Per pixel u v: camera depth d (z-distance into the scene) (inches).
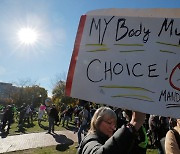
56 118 631.2
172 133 112.5
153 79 63.5
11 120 631.8
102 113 90.0
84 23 72.4
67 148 435.2
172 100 61.5
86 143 85.3
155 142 360.8
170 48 64.1
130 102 63.6
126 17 68.7
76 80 69.2
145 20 67.1
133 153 89.8
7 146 449.7
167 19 65.6
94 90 67.2
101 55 68.7
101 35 69.9
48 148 435.8
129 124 66.2
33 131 666.8
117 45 68.0
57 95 2151.8
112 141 65.9
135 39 66.8
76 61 70.4
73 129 724.0
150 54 64.9
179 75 62.4
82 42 71.2
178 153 108.2
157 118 356.8
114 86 65.7
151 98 62.6
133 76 64.9
